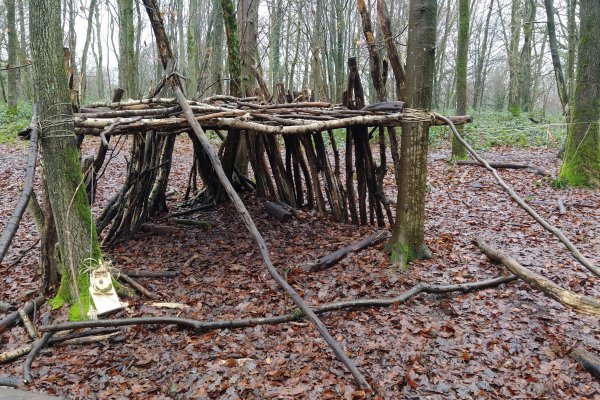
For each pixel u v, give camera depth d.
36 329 4.03
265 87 7.95
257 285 4.69
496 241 5.73
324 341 3.69
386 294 4.39
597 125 8.29
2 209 7.73
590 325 3.80
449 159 11.33
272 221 6.75
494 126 16.84
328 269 4.96
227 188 3.64
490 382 3.19
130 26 16.23
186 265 5.26
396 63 5.44
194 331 3.90
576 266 4.88
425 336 3.71
